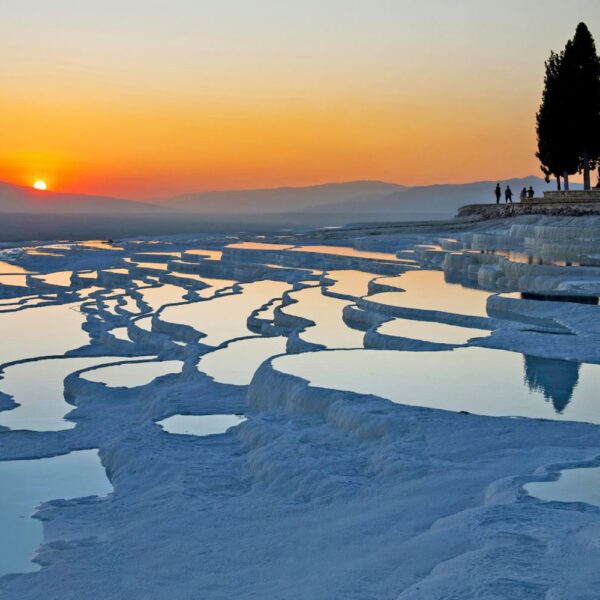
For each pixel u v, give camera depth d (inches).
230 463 517.7
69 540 417.4
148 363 961.5
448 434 485.7
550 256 1376.7
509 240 1667.1
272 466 475.2
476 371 657.0
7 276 2158.0
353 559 338.3
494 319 897.5
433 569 298.7
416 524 366.0
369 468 459.8
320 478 444.5
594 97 2005.4
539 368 666.2
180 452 549.0
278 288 1583.4
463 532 328.5
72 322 1344.7
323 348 844.6
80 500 493.0
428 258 1683.1
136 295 1614.2
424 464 439.5
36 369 975.0
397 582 304.8
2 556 408.5
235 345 931.3
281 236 3034.0
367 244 2206.0
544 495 367.6
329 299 1272.1
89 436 663.8
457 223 2472.9
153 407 705.6
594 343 749.9
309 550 359.3
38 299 1644.9
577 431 488.1
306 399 587.2
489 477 412.5
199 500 448.1
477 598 258.4
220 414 653.9
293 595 313.4
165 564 369.7
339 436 521.7
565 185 2185.0
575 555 286.0
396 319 943.0
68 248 3016.7
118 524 435.5
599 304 928.3
